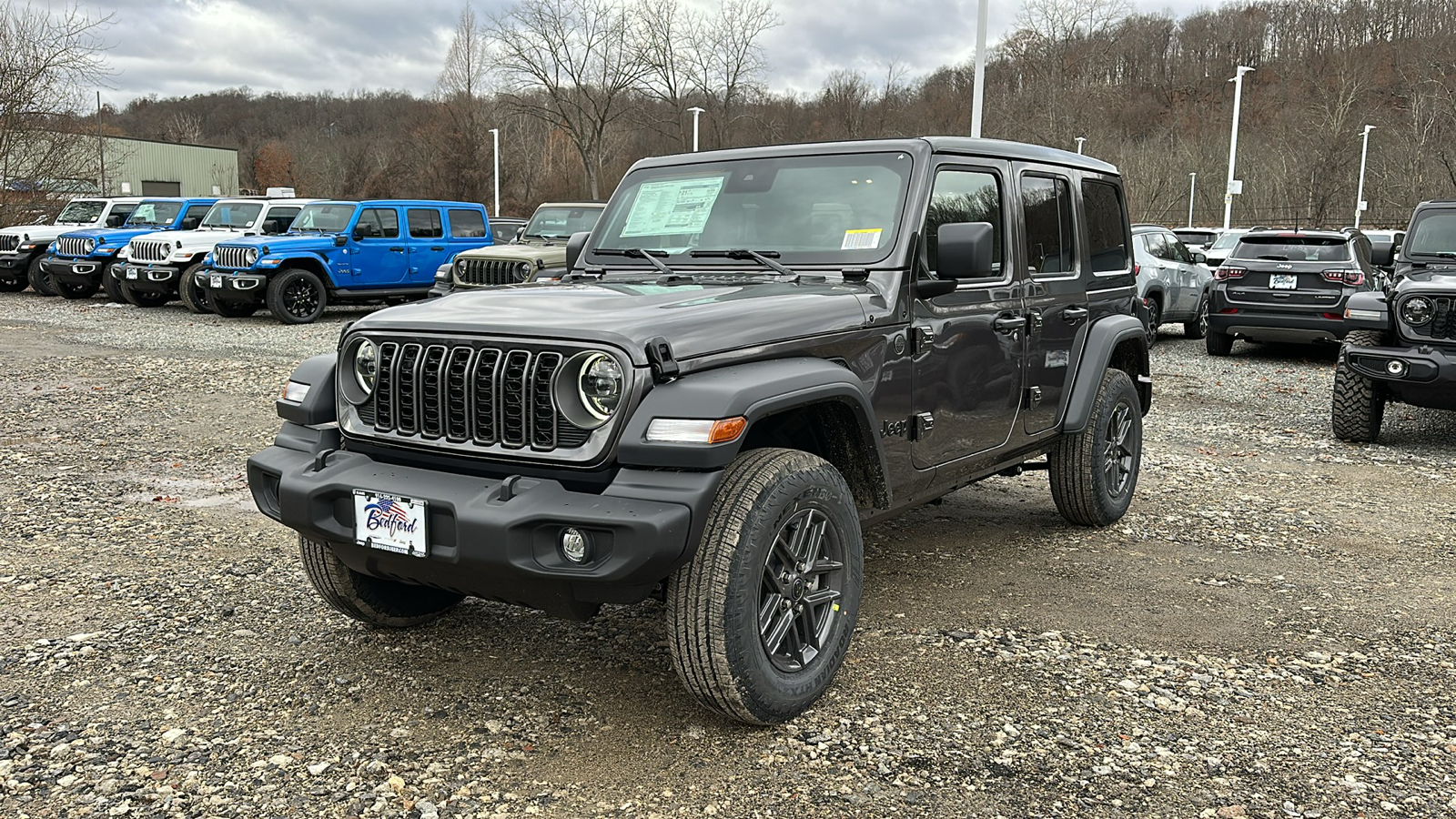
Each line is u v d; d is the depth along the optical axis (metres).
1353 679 3.75
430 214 18.16
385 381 3.40
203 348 13.20
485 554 2.99
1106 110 45.28
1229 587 4.73
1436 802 2.95
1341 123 45.25
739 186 4.39
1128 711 3.49
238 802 2.91
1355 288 12.12
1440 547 5.36
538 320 3.18
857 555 3.55
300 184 63.66
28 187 27.33
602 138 47.59
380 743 3.25
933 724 3.39
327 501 3.35
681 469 3.01
